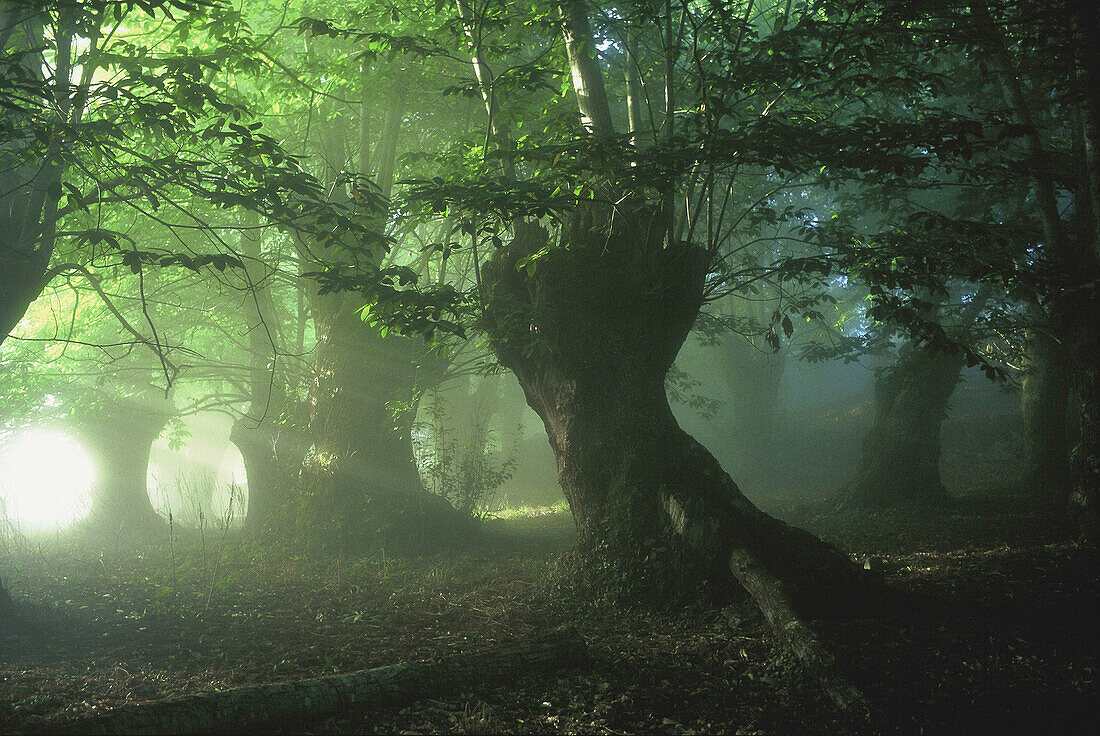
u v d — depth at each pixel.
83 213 10.23
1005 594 7.36
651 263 9.16
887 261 9.17
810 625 6.32
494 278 9.84
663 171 7.66
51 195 6.95
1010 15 10.75
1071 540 9.95
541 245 9.70
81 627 8.39
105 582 11.18
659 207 8.77
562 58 10.68
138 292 16.53
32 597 10.02
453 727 4.86
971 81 13.56
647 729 4.81
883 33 8.77
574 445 9.17
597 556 8.71
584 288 9.22
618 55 12.48
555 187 8.12
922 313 16.11
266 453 16.34
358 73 12.93
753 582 7.35
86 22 7.68
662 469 8.83
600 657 6.36
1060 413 15.91
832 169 9.00
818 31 8.48
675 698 5.39
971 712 4.80
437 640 7.39
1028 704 4.87
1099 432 9.62
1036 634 6.23
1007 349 17.56
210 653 7.19
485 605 8.95
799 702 5.26
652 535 8.51
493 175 10.76
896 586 7.92
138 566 12.88
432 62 12.68
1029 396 16.52
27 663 6.94
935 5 8.57
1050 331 12.98
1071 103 9.80
